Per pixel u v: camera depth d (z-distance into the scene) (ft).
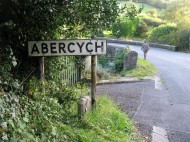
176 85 40.93
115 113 21.34
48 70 21.35
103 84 39.91
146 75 47.73
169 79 45.34
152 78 45.44
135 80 42.73
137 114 26.07
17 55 18.63
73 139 15.24
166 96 34.12
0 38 16.58
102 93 33.78
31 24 17.71
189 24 91.66
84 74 36.50
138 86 39.27
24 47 18.92
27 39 18.69
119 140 17.24
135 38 108.78
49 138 13.75
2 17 16.43
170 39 92.22
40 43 18.63
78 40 18.89
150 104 29.99
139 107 28.45
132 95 33.65
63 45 18.84
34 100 17.26
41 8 16.55
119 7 18.97
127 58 52.08
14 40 17.83
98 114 19.74
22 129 12.44
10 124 11.82
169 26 100.07
